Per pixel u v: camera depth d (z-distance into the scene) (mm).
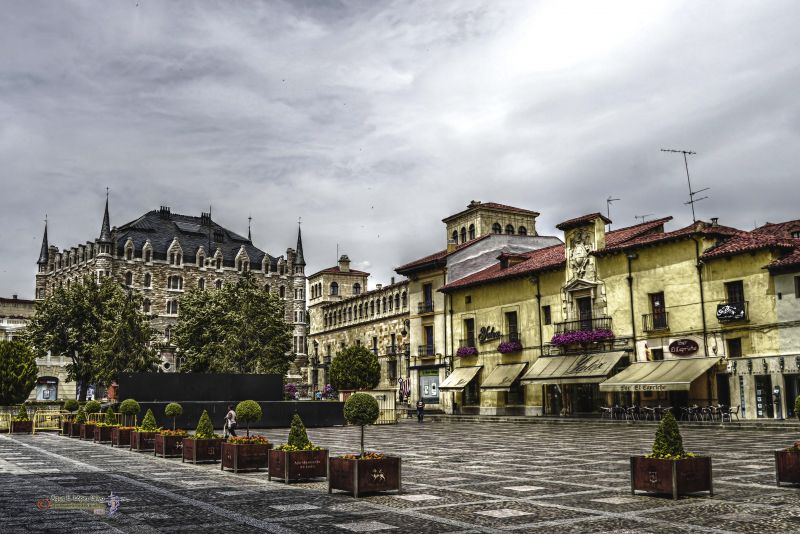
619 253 46969
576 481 16250
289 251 113625
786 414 37094
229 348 68375
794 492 13961
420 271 66312
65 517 11859
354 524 11141
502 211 78188
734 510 12039
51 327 69375
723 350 40469
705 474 13672
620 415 45656
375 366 60719
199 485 16031
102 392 83750
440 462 21266
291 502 13406
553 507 12594
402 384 69750
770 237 41156
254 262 110625
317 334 98312
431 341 65000
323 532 10531
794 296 37312
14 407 46969
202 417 22344
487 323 57906
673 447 13836
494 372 55656
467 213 78875
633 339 45562
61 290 70500
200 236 109188
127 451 26672
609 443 27953
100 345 65875
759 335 38812
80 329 69500
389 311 78562
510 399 55375
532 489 14969
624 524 10938
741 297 40031
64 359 82562
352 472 14188
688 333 42406
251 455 19000
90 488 15594
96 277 96812
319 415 46531
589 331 47656
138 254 100875
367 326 83062
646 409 41625
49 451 26562
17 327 85250
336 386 60500
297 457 16453
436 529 10703
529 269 53344
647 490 13805
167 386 44688
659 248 44562
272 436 36219
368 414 14992
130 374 43875
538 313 52938
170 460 22750
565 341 48906
